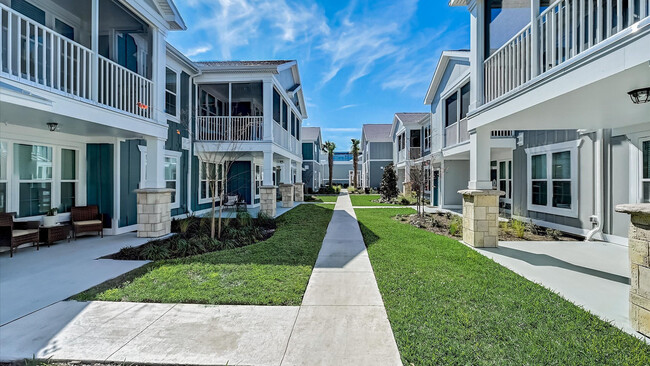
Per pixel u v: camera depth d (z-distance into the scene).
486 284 3.81
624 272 4.38
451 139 11.75
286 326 2.85
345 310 3.19
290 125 14.55
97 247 6.02
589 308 3.19
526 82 4.41
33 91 4.10
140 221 6.94
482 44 5.98
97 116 5.25
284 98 12.95
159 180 7.11
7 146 5.74
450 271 4.34
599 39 3.29
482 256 5.14
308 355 2.40
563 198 7.54
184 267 4.57
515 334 2.62
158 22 6.98
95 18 5.29
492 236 5.93
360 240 6.64
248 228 7.43
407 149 20.41
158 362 2.32
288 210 12.81
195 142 10.70
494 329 2.70
